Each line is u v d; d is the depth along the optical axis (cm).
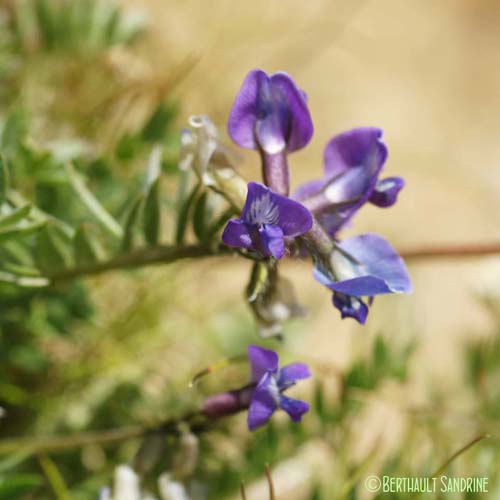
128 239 24
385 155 22
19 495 24
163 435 23
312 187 23
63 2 27
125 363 28
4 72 27
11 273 24
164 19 32
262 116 22
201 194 23
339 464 26
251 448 26
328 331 31
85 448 27
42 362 27
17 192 25
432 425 27
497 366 27
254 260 22
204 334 29
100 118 28
